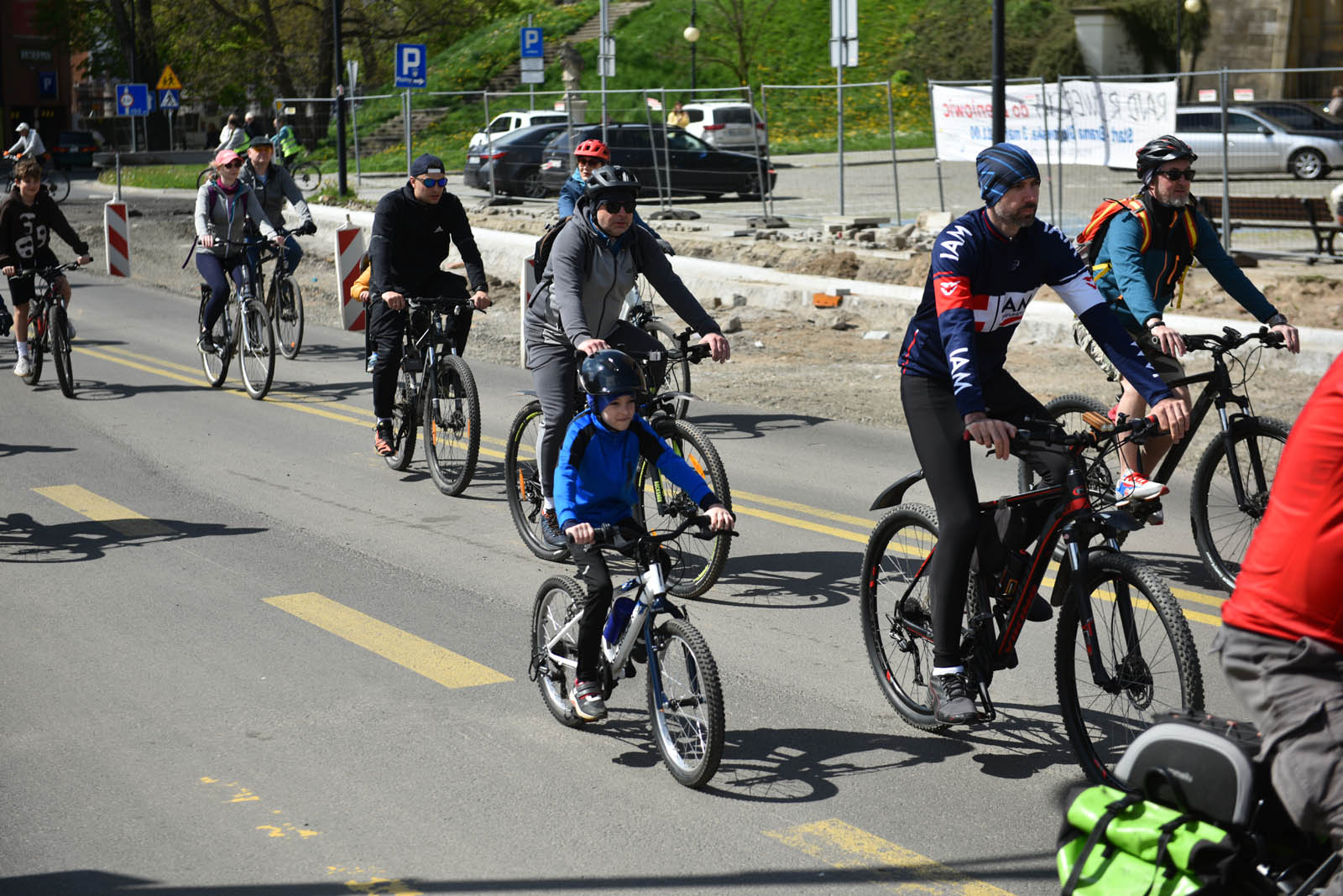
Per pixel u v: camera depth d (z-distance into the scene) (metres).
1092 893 3.45
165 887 4.64
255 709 6.28
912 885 4.66
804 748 5.87
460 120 52.69
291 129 41.84
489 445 12.30
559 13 66.25
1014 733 6.00
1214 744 3.42
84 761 5.69
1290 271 19.23
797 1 61.97
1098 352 7.98
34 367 15.15
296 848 4.93
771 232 26.12
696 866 4.80
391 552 8.97
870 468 11.34
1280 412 12.78
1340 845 3.22
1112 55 45.91
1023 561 5.57
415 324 10.74
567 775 5.59
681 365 12.70
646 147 32.62
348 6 64.62
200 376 16.00
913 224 25.12
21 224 14.34
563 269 7.93
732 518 5.62
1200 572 8.30
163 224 33.88
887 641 6.31
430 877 4.72
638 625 5.64
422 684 6.63
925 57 54.31
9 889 4.61
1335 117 29.19
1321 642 3.26
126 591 8.09
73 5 66.69
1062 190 20.72
